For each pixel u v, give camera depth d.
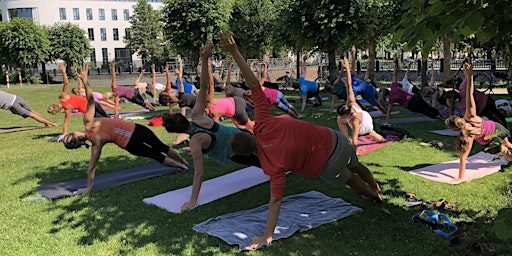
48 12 52.59
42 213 4.95
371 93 11.20
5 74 32.34
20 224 4.64
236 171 6.43
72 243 4.14
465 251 3.66
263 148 3.83
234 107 8.02
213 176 6.24
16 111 11.00
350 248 3.85
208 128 5.11
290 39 24.30
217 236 4.11
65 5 53.16
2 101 10.70
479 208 4.66
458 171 6.07
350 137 8.72
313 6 16.30
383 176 5.96
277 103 10.12
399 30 2.92
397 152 7.33
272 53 41.31
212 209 4.91
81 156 7.86
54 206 5.16
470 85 5.41
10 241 4.21
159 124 10.89
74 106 9.35
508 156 5.30
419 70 24.28
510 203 4.73
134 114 13.44
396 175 5.99
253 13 30.00
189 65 34.47
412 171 6.18
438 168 6.27
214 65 29.86
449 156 6.99
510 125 9.35
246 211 4.74
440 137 8.50
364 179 4.75
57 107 9.21
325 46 17.28
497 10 2.63
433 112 9.63
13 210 5.06
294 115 10.64
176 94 11.28
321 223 4.36
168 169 6.67
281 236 4.07
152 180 6.14
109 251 3.96
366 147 7.74
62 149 8.55
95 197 5.45
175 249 3.92
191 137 5.09
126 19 56.97
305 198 5.14
